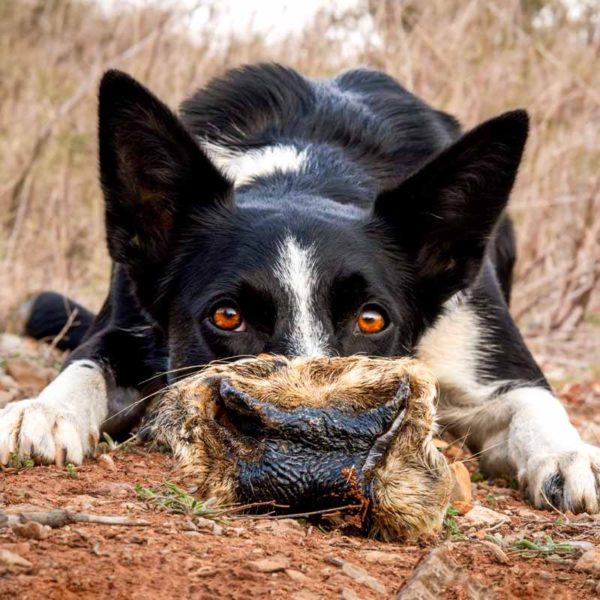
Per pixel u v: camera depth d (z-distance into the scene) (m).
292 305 0.78
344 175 0.93
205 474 0.69
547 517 0.80
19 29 1.79
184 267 0.83
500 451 0.92
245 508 0.69
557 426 0.89
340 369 0.69
